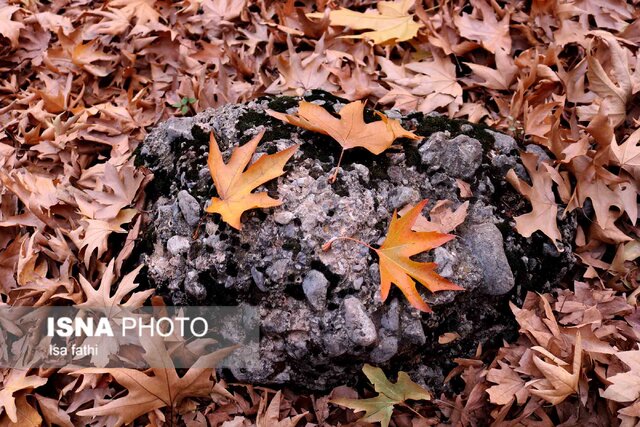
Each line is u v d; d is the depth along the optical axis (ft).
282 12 5.13
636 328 4.07
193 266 4.02
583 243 4.28
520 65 4.72
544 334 3.97
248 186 3.94
